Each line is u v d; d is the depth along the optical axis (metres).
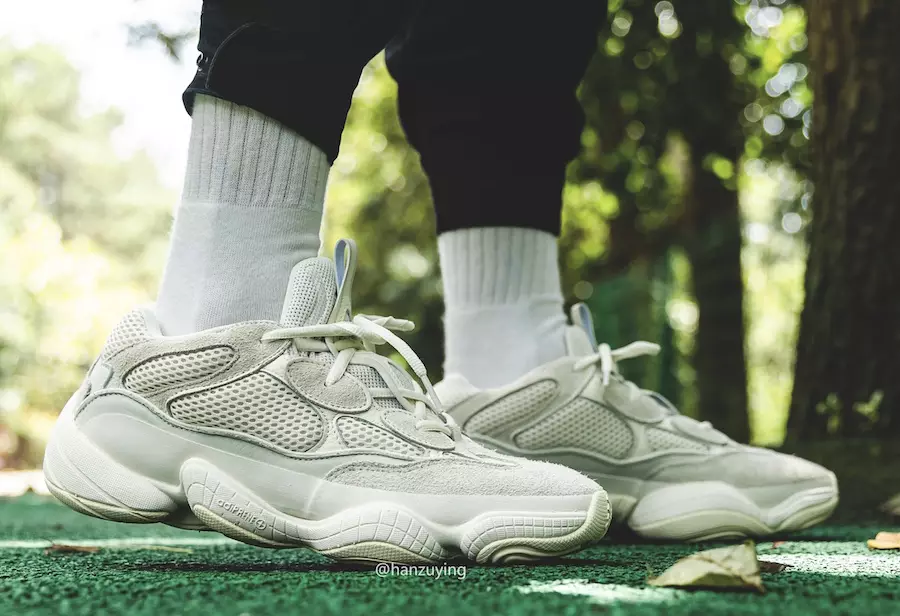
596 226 6.89
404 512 0.93
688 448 1.36
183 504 0.96
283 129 0.98
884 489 1.79
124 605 0.65
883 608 0.63
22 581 0.80
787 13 4.95
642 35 4.35
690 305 6.41
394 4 0.99
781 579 0.80
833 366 2.14
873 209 2.13
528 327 1.36
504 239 1.36
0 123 22.61
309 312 0.99
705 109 4.53
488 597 0.68
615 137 4.99
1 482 3.83
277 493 0.95
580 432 1.33
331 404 0.97
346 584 0.77
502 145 1.34
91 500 0.95
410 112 1.44
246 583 0.77
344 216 7.54
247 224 0.98
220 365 0.95
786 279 10.71
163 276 1.02
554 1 1.31
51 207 23.58
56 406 9.60
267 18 0.93
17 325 9.30
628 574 0.86
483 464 0.97
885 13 2.14
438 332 6.69
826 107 2.22
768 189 8.34
